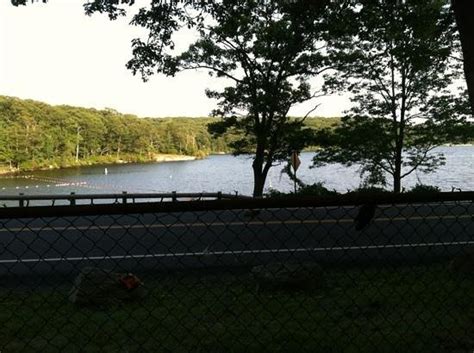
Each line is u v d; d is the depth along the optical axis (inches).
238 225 471.5
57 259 353.7
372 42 799.1
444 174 1715.1
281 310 208.7
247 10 555.2
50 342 169.2
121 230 471.2
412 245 377.4
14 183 2469.2
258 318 197.0
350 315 199.0
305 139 868.0
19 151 3954.2
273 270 247.9
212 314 204.7
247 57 855.1
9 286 280.2
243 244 396.2
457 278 263.6
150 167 4028.1
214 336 173.8
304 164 2787.9
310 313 202.7
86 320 198.4
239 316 200.4
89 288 225.1
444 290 237.9
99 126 4835.1
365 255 344.8
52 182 2551.7
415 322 186.4
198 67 877.8
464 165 2034.9
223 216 515.2
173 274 304.0
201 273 306.0
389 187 1037.2
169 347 162.9
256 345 163.3
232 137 985.5
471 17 179.8
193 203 102.3
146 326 188.1
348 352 155.8
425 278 269.7
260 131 893.2
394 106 863.7
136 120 5191.9
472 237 408.2
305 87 871.7
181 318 197.3
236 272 308.0
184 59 861.2
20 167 3941.9
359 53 821.9
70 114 4788.4
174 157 5064.0
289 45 805.9
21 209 94.8
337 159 890.1
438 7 560.4
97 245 406.6
